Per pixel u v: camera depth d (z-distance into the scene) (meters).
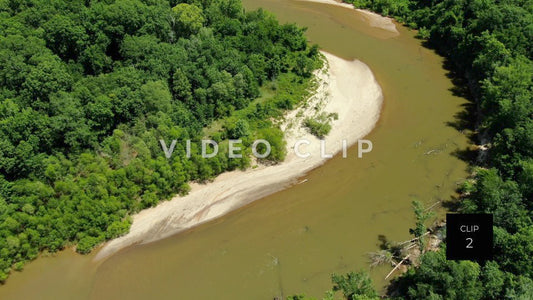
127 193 62.16
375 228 61.62
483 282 46.25
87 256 58.34
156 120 68.94
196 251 59.41
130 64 78.81
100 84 72.25
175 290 55.00
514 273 47.78
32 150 62.06
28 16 82.25
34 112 65.06
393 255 57.25
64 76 70.31
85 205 58.62
